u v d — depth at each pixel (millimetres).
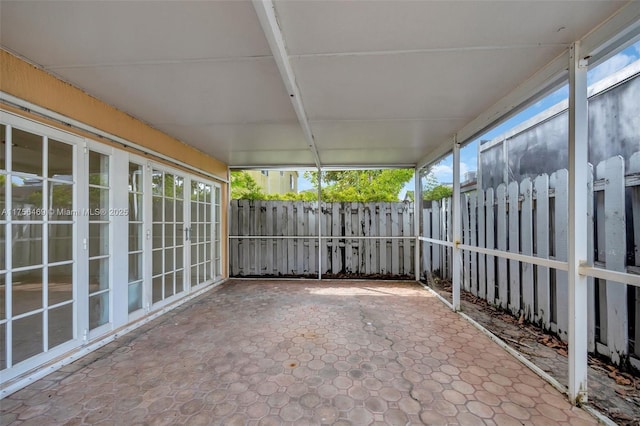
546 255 2834
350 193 8172
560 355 2508
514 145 3414
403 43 1885
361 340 2855
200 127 3592
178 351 2619
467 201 4375
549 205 2838
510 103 2633
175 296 4113
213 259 5336
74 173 2566
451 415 1768
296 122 3410
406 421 1716
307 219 6078
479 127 3188
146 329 3164
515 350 2602
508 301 3475
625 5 1551
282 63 1983
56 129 2400
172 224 4102
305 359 2465
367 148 4586
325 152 4855
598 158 2324
